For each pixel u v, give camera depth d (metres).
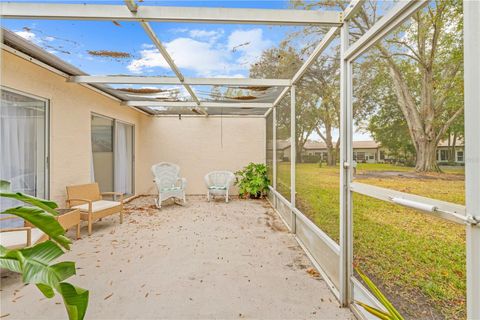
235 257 3.01
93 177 4.95
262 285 2.36
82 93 4.46
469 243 0.95
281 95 4.68
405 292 1.35
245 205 6.00
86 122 4.60
